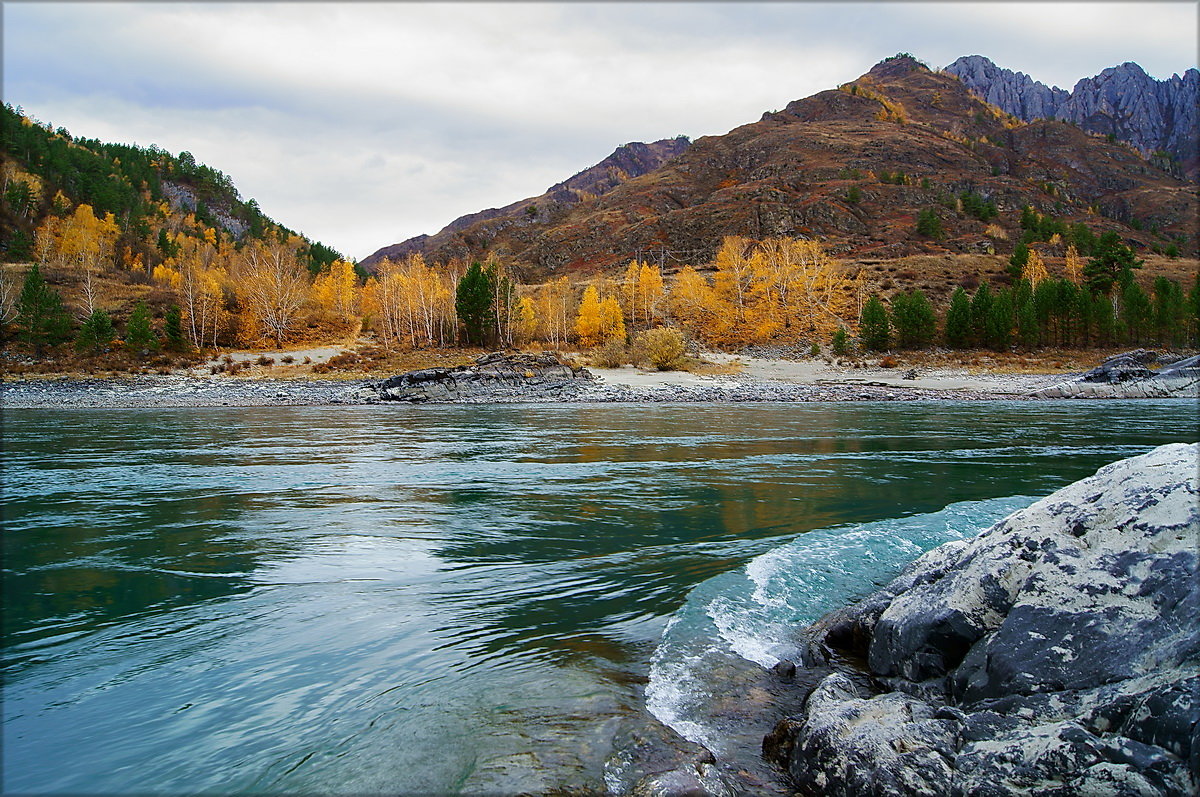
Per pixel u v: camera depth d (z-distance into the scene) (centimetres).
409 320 8338
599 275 15238
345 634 703
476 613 765
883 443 2442
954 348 7844
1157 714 386
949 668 552
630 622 737
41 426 3103
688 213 18012
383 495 1488
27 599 808
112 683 586
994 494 1478
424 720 521
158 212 15562
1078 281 10219
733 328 9069
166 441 2523
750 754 485
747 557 994
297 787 435
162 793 430
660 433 2838
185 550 1034
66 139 18325
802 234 15475
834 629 691
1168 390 5172
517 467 1898
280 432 2884
